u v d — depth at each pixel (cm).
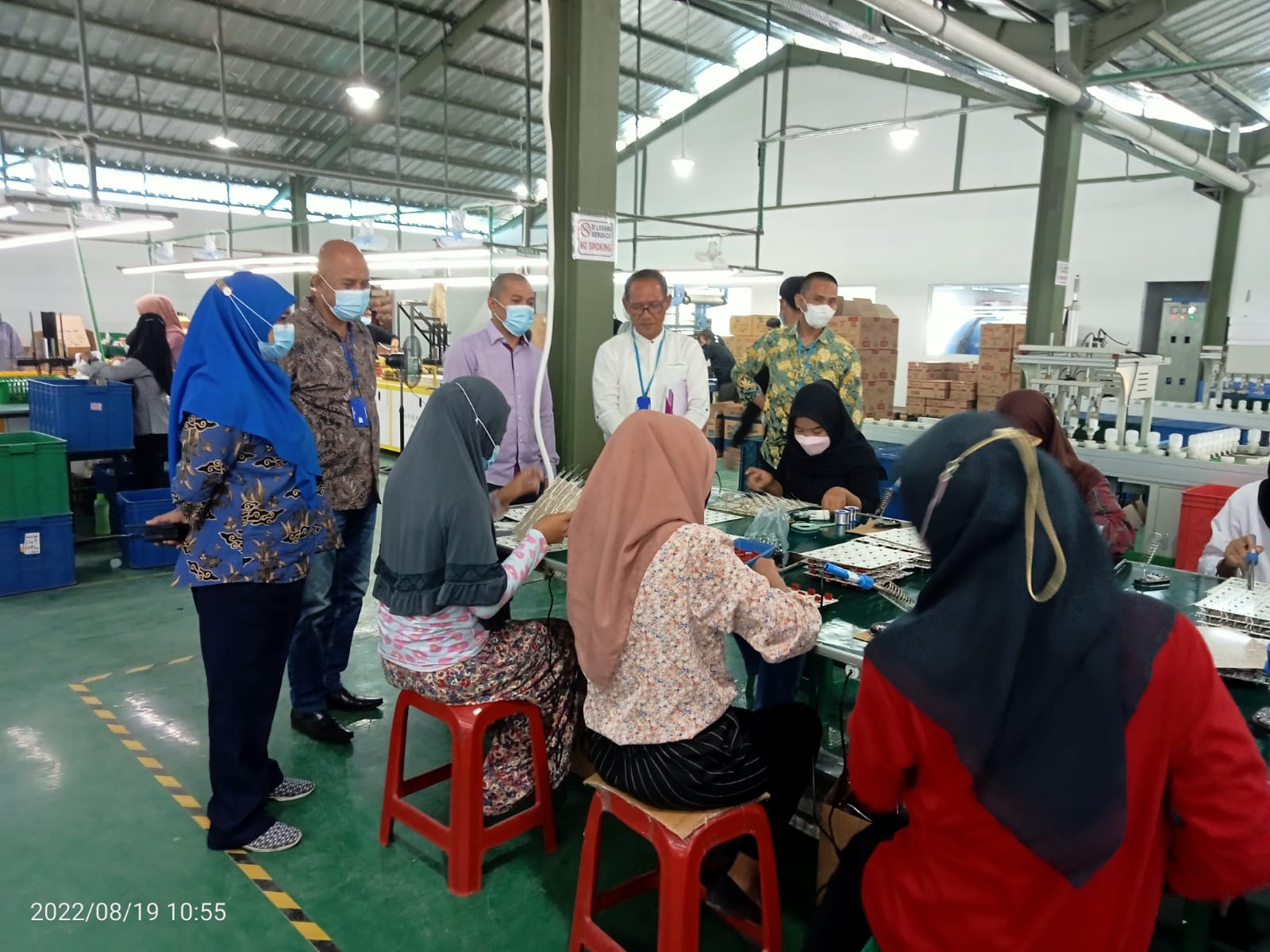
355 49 778
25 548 386
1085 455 416
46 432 438
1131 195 848
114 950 167
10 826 208
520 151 1021
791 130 1070
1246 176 788
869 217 1021
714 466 160
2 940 168
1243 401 584
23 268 1053
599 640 147
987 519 83
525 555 189
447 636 183
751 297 1156
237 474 183
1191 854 90
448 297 742
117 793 224
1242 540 207
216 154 564
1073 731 81
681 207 1195
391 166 1023
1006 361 597
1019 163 907
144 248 1133
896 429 503
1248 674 141
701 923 179
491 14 752
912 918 98
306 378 238
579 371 310
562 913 181
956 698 85
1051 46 537
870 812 126
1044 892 88
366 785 231
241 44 743
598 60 295
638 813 149
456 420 180
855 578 182
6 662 310
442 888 189
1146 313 855
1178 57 583
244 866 195
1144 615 85
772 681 223
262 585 188
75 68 729
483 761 209
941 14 400
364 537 266
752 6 735
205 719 267
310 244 1160
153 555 432
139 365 448
